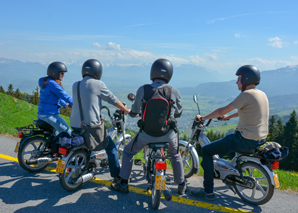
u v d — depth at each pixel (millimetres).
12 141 6871
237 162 4004
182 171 3996
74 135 3834
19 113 15680
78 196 3711
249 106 3590
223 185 4684
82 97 3773
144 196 3910
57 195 3684
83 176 3930
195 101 4406
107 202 3592
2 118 13656
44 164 4699
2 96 17047
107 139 4086
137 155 7980
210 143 4125
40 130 4605
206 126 4586
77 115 3828
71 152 3748
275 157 3568
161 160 3318
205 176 4008
